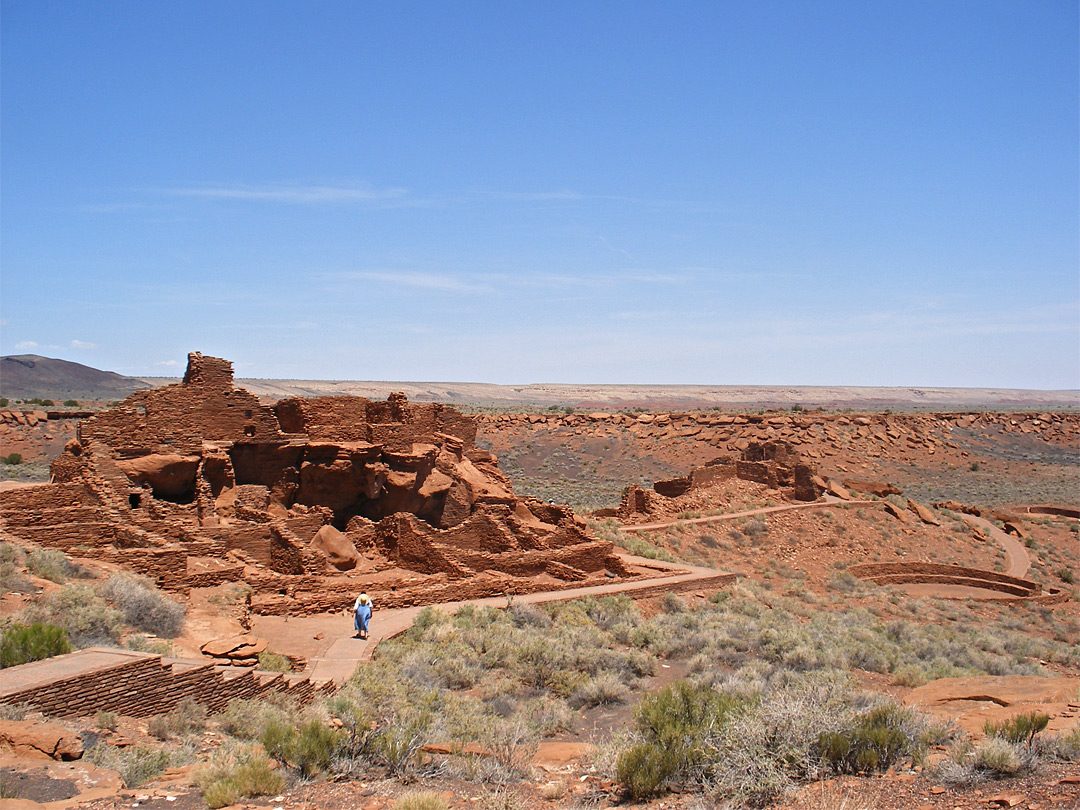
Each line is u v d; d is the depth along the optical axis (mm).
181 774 13023
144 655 16078
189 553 30719
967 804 10445
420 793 11758
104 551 27438
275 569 33719
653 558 49375
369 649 25219
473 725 18156
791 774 12328
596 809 11953
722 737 12977
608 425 131625
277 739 13844
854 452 121000
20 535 27359
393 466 41688
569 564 41062
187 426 35188
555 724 20531
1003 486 109812
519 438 125938
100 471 32375
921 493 101250
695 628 33625
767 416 136625
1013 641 39656
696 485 66625
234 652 20812
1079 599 57000
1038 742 12562
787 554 56938
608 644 30234
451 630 28234
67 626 19141
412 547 37562
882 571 57875
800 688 15695
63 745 12570
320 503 40125
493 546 41656
